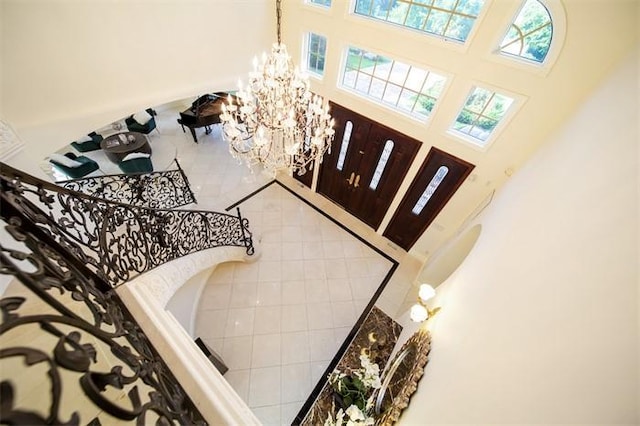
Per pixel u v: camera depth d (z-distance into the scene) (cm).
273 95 290
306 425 317
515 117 306
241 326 397
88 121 326
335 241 530
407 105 396
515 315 117
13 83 262
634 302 62
